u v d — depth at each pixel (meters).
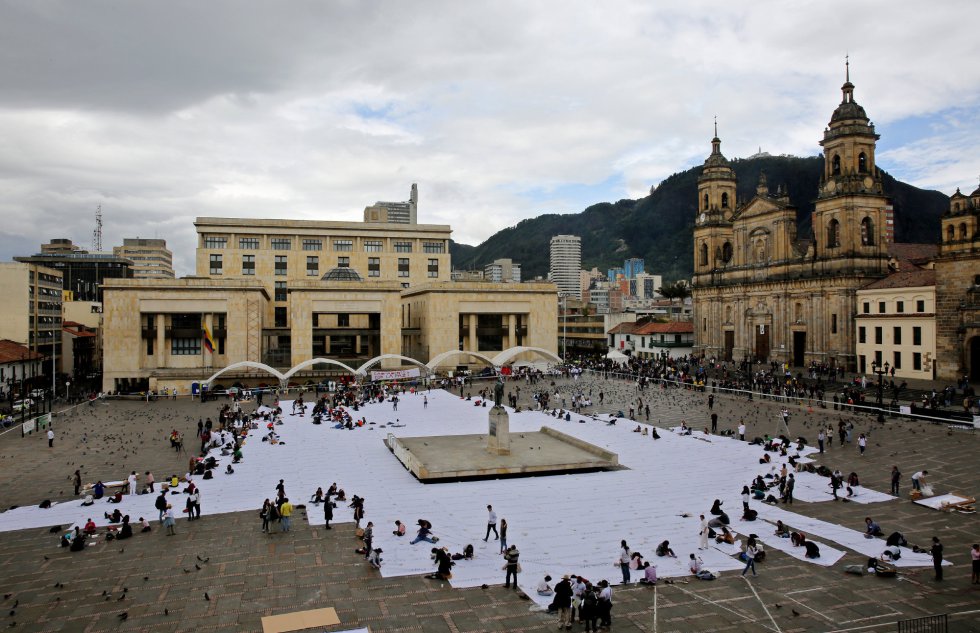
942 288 82.00
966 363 79.38
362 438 61.72
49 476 47.62
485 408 80.56
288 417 73.81
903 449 52.16
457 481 46.22
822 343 101.69
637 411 75.12
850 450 52.78
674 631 24.00
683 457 52.81
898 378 87.38
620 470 48.94
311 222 134.12
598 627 24.20
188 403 86.44
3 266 109.06
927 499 39.53
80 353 134.25
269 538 34.38
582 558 31.39
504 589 27.84
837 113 101.06
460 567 30.27
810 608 25.80
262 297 108.62
